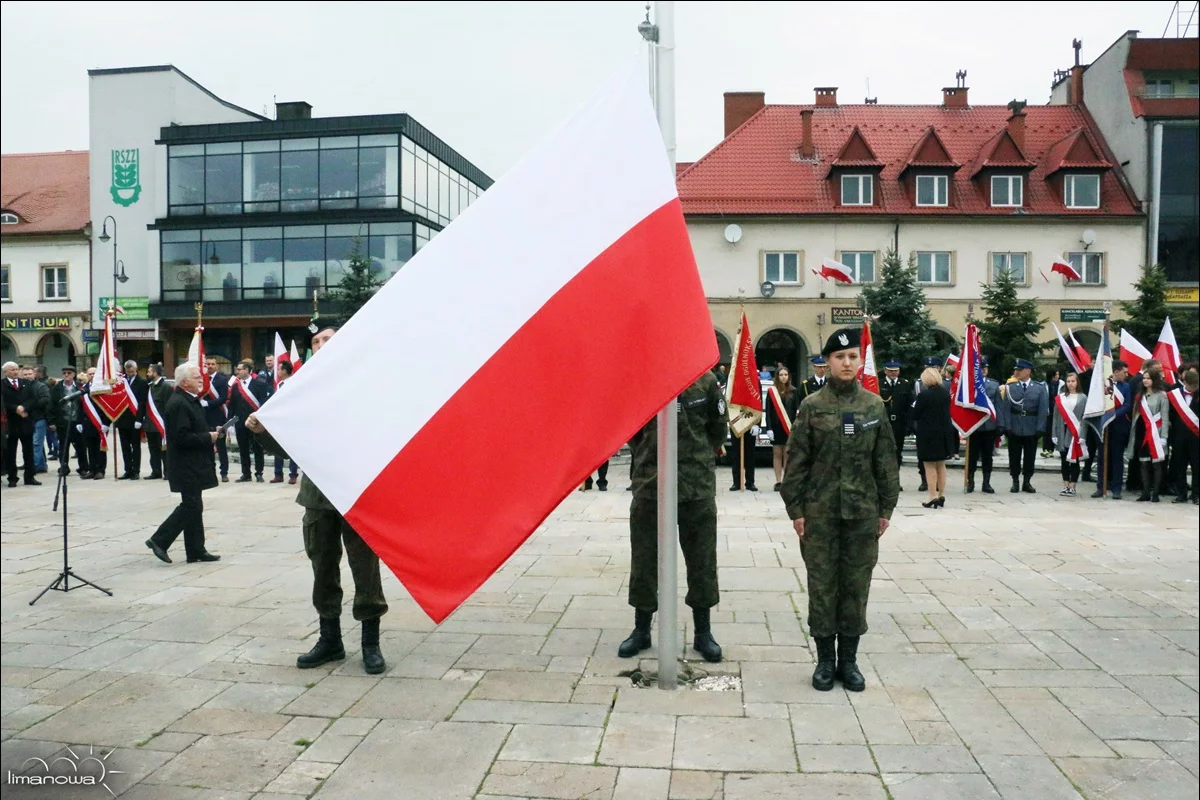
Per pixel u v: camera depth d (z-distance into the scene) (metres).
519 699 4.91
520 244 4.41
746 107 39.19
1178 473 13.12
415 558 4.11
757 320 34.78
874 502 5.04
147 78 40.53
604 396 4.22
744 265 34.81
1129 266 34.91
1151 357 14.06
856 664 5.11
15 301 41.94
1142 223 34.78
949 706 4.77
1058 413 14.48
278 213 38.44
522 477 4.15
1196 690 5.01
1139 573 8.01
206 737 4.41
